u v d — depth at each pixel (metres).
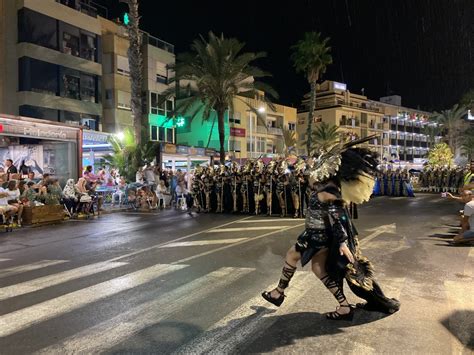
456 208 17.42
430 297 5.24
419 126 80.88
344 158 4.37
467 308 4.85
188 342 4.00
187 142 43.38
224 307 4.97
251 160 16.53
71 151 17.39
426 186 34.97
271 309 4.88
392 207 18.06
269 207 15.17
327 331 4.21
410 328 4.27
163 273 6.65
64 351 3.86
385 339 4.00
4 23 27.59
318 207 4.40
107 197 20.02
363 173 4.32
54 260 7.90
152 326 4.41
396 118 75.25
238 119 45.62
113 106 34.09
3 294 5.68
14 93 28.14
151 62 36.88
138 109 21.25
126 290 5.75
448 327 4.29
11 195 12.66
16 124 14.80
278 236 10.16
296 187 14.14
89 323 4.54
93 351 3.85
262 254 8.00
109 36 34.28
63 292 5.72
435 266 6.85
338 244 4.25
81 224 13.30
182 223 13.12
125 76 34.94
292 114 54.22
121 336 4.17
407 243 8.95
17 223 12.82
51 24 29.64
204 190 16.75
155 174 19.80
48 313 4.88
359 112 64.94
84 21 32.09
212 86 25.20
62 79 30.30
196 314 4.75
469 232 8.67
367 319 4.52
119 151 21.06
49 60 29.38
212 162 25.88
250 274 6.48
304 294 5.43
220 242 9.41
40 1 28.80
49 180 14.73
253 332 4.21
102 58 34.41
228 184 16.47
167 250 8.58
